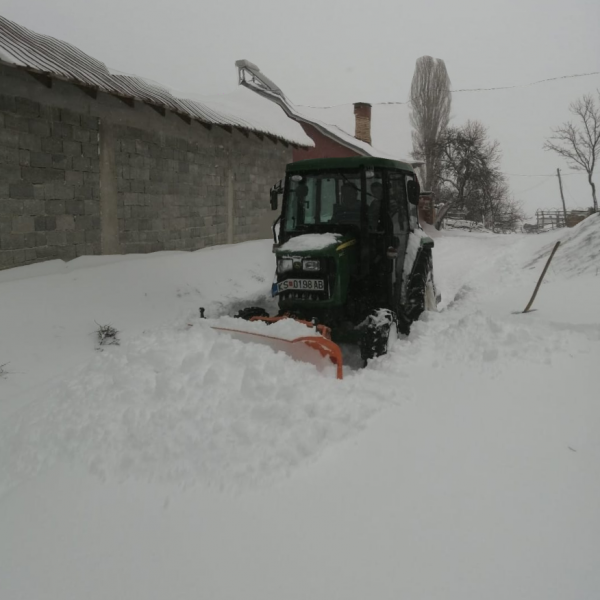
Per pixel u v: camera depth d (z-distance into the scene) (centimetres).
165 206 888
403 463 281
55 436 334
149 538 240
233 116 1016
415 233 661
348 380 389
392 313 527
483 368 412
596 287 652
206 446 302
